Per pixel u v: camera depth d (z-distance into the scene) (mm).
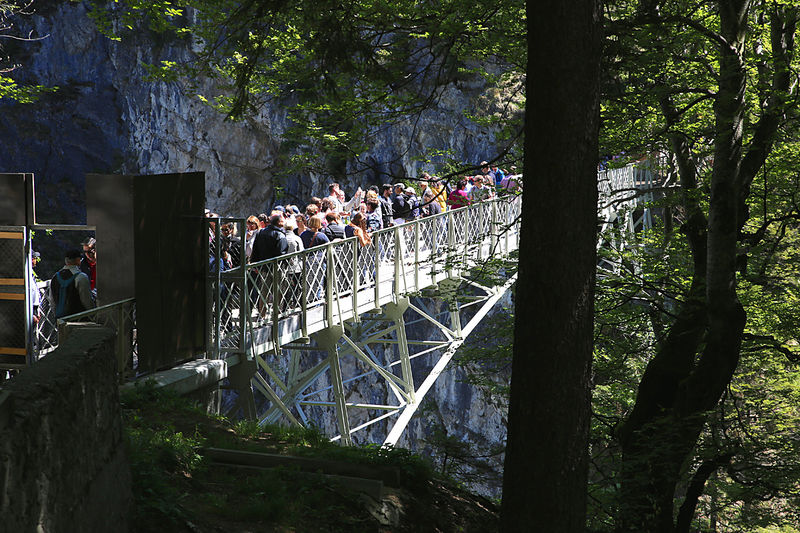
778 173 9141
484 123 10984
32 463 2764
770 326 9727
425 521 6004
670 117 8242
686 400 7789
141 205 7930
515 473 4625
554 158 4352
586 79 4316
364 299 12945
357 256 12375
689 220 8867
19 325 7992
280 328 10484
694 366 8562
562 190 4367
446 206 15656
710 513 10188
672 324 9703
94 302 8938
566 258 4402
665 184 11516
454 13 7520
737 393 10938
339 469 6344
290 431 7590
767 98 8352
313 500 5465
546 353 4473
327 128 8719
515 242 18094
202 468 5812
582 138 4355
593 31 4312
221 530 4688
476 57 8688
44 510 2854
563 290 4422
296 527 5023
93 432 3578
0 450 2508
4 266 7965
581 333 4480
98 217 7918
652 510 7414
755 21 8766
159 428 6801
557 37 4277
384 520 5637
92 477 3514
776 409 10172
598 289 9109
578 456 4555
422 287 14766
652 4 7484
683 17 6828
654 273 9992
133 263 7883
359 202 14594
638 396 8656
